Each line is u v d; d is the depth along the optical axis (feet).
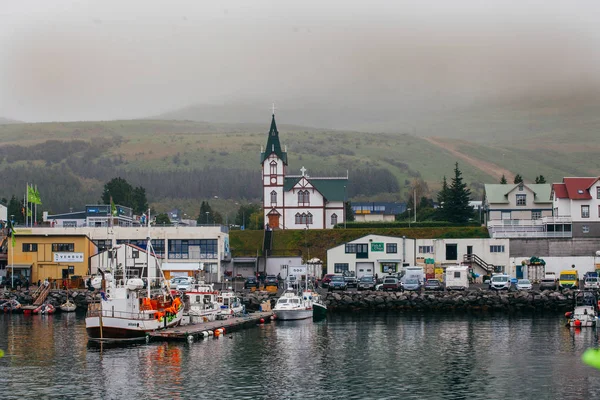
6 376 268.62
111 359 296.10
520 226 596.70
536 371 277.85
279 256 598.34
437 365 289.12
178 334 337.11
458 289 493.36
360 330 376.48
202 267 534.37
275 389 253.85
